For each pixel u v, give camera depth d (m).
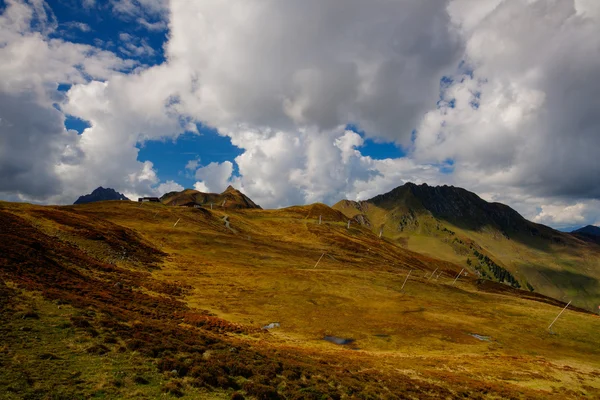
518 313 99.38
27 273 37.97
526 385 41.97
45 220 84.50
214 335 39.22
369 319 73.94
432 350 58.94
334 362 36.59
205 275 90.56
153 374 20.48
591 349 76.19
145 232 134.50
